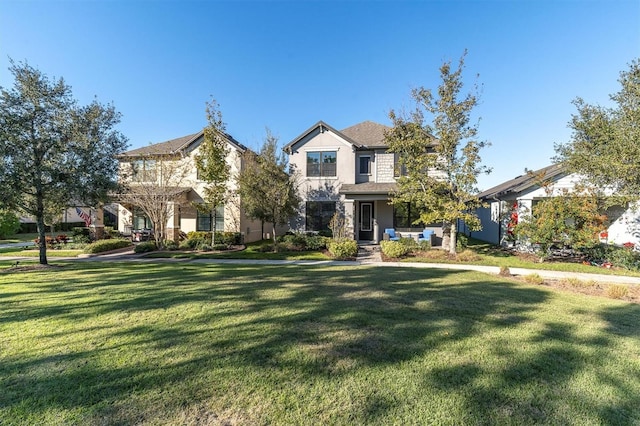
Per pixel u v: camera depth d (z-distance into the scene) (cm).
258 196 1575
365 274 966
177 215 1950
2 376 327
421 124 1445
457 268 1131
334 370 347
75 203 1238
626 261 1152
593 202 1178
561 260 1320
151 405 279
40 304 603
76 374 332
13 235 2594
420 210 1680
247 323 498
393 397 296
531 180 1488
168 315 536
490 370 352
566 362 375
